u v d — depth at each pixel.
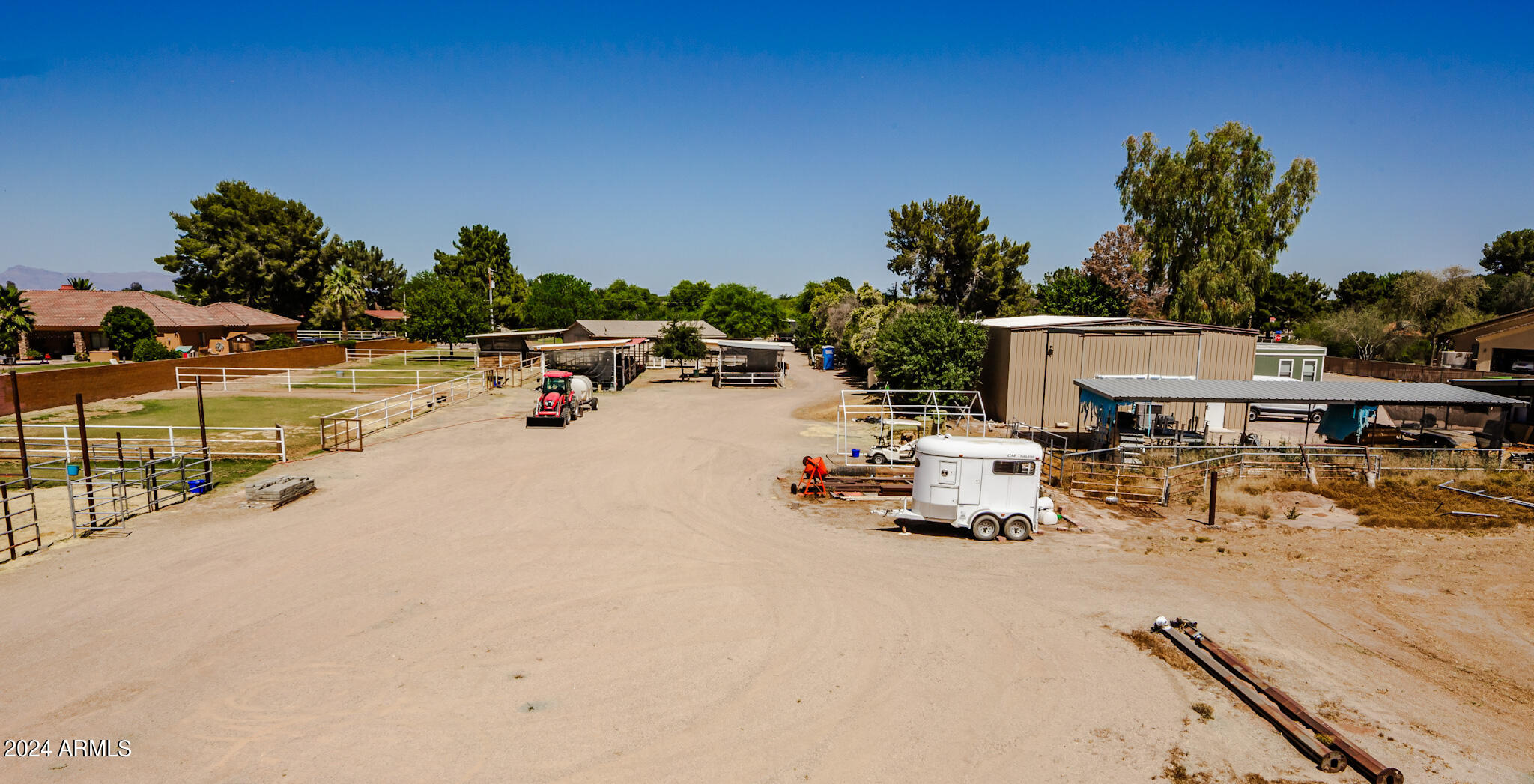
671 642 10.73
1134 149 52.03
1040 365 30.89
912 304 57.31
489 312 74.06
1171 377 27.14
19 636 10.48
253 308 76.62
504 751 8.07
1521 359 48.34
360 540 15.12
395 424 29.83
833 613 11.85
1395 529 16.72
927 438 16.52
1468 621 11.71
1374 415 24.55
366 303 87.81
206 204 77.12
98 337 54.00
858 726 8.62
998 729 8.62
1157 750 8.25
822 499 19.19
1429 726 8.77
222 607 11.65
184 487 17.77
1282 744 8.41
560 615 11.62
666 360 60.31
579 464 22.86
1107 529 16.91
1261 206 47.62
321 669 9.77
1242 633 11.24
